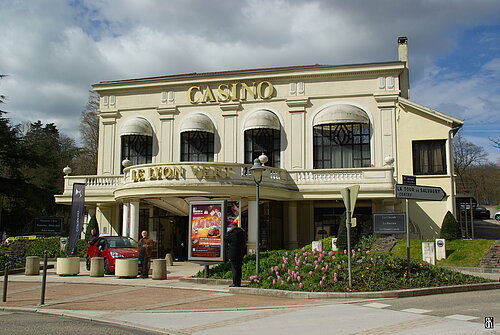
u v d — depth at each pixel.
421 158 28.75
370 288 13.38
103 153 32.97
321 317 10.09
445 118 28.44
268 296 13.64
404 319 9.54
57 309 11.94
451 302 11.83
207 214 17.62
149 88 32.78
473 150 70.75
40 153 45.50
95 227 30.75
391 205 27.62
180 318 10.52
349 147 29.73
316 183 27.23
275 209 28.89
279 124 30.42
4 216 40.59
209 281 16.69
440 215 28.12
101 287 16.14
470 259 21.00
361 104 29.80
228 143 31.03
